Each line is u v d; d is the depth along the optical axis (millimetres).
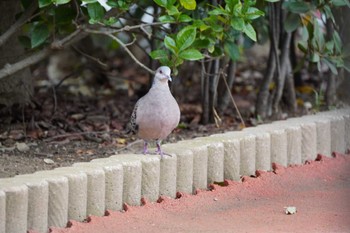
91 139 10586
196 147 8609
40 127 11031
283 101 12539
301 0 10031
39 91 13680
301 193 8633
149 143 10219
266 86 11914
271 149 9461
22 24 9789
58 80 15188
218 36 9359
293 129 9688
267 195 8562
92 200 7617
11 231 6918
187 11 9898
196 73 14734
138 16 11547
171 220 7602
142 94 13758
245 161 9102
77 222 7406
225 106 12031
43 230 7176
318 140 10102
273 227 7340
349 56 10578
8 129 10766
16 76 11297
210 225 7418
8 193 6879
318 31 10375
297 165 9719
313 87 14438
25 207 6996
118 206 7863
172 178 8344
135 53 15914
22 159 9219
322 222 7516
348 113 10828
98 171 7637
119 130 11234
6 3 11141
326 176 9359
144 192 8125
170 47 8766
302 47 10625
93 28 9859
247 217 7707
